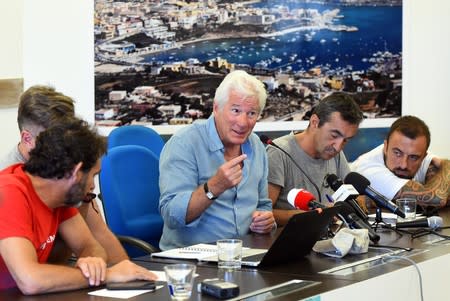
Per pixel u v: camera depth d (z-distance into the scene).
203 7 4.39
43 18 4.09
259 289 1.98
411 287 2.34
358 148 4.80
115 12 4.21
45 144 2.03
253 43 4.53
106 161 3.19
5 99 4.10
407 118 3.74
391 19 4.90
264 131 4.55
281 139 3.49
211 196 2.80
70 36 4.13
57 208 2.21
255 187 3.16
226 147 3.08
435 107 5.05
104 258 2.41
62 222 2.38
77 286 1.98
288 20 4.61
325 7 4.71
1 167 2.40
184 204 2.83
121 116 4.26
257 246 2.68
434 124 5.07
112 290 1.97
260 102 3.00
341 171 3.62
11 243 1.97
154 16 4.29
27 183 2.06
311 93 4.70
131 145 3.53
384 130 4.91
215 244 2.74
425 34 5.01
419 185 3.66
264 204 3.24
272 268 2.29
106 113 4.22
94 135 2.07
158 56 4.32
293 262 2.39
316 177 3.46
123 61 4.25
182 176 2.94
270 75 4.58
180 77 4.38
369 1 4.83
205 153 3.02
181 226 2.89
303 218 2.27
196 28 4.39
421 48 5.00
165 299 1.86
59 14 4.10
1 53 4.13
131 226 3.22
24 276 1.93
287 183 3.43
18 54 4.15
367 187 3.12
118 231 3.18
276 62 4.59
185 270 1.86
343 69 4.79
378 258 2.46
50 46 4.10
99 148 2.07
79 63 4.15
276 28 4.58
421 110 5.04
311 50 4.69
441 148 5.06
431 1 5.00
